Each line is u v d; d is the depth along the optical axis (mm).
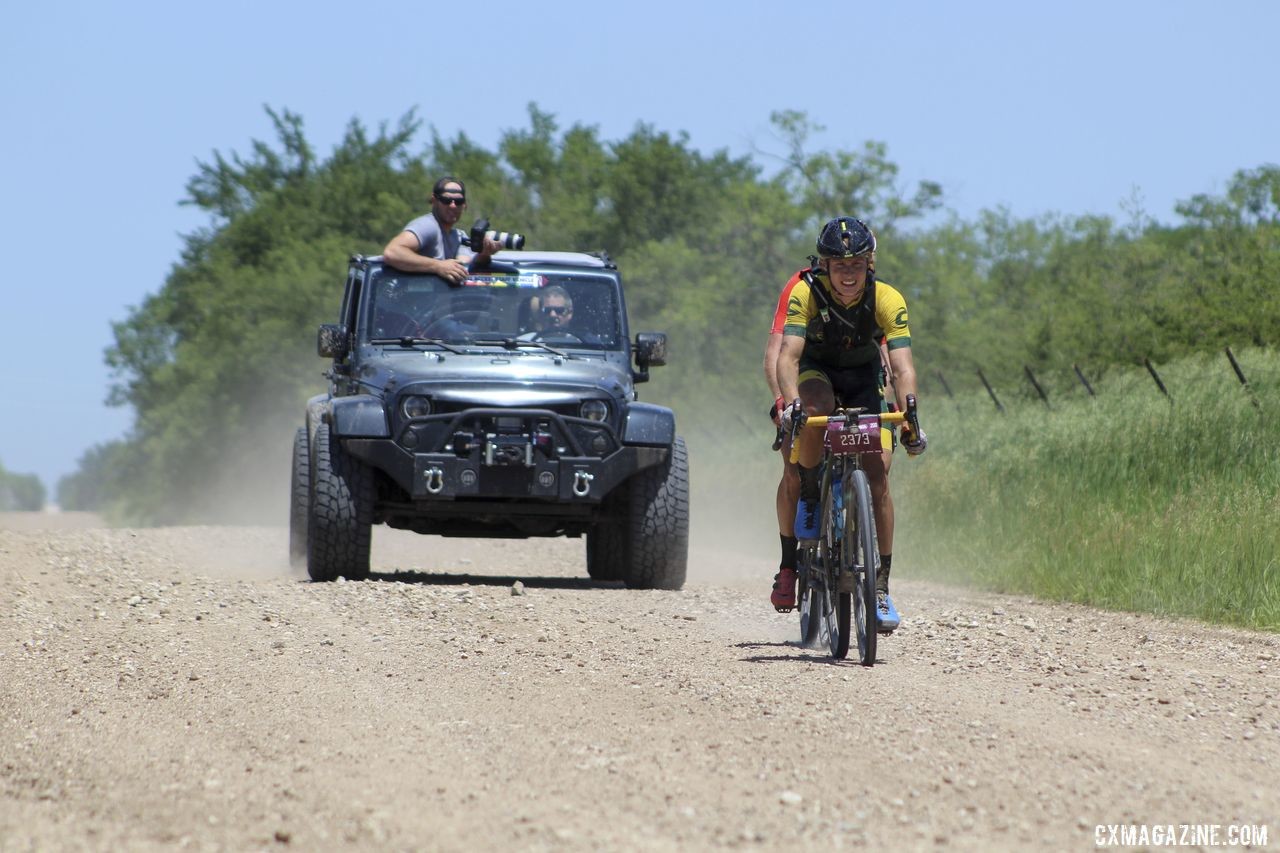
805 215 121812
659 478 30156
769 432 67750
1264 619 25688
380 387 29703
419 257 32344
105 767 12766
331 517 29344
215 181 157625
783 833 10438
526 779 12047
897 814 10977
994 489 38812
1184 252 92375
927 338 109438
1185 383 51312
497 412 28984
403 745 13453
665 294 124500
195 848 10086
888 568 18812
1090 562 31094
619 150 151875
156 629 21844
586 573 36125
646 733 13922
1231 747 13945
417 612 23906
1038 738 13891
